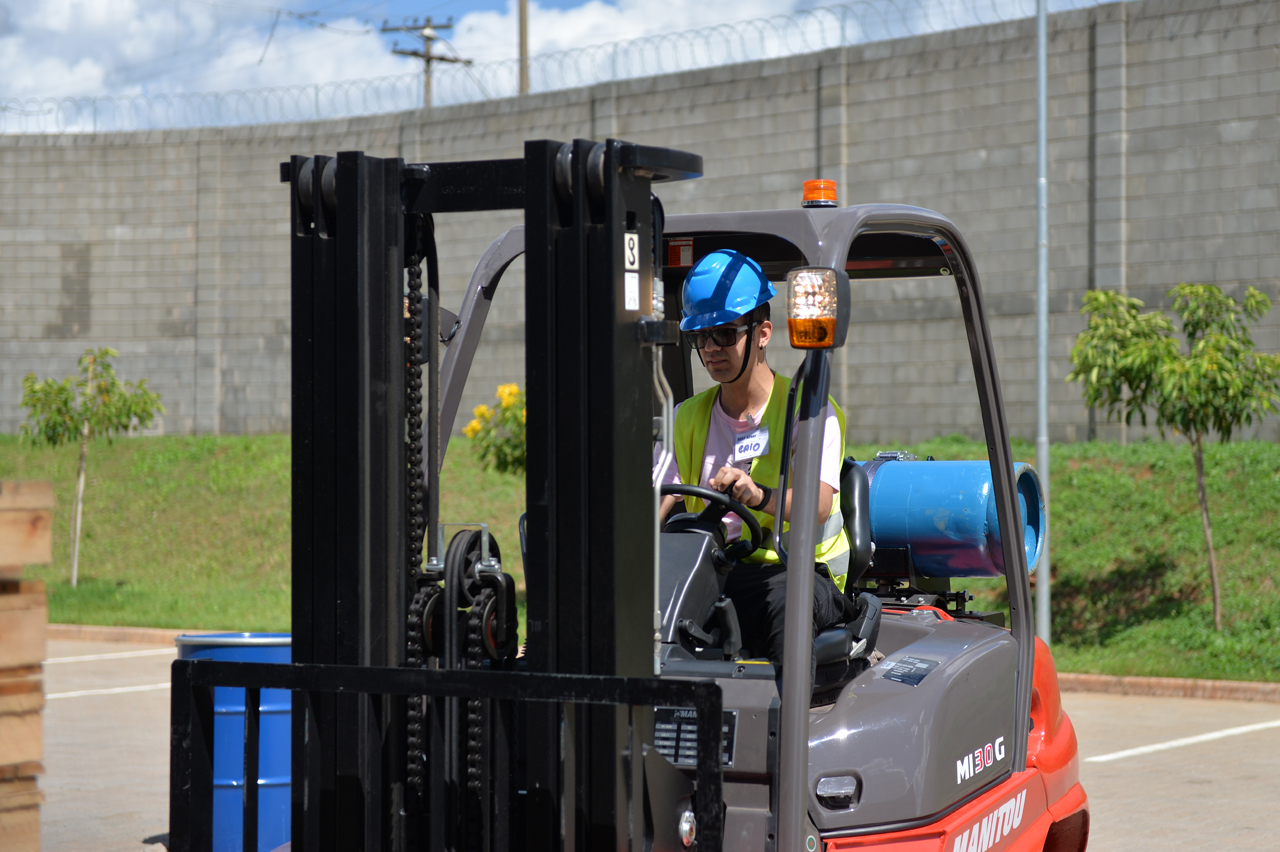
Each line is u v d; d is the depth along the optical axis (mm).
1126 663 10508
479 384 19484
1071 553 12438
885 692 3434
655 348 2764
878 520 4453
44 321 22312
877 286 16672
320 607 2758
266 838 5164
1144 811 6723
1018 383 15781
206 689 2795
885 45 16734
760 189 17688
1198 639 10703
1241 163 14414
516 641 2965
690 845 2842
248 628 13375
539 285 2619
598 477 2598
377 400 2781
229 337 21703
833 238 3244
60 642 13609
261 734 5211
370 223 2770
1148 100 14984
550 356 2613
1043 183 11320
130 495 19250
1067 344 15438
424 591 2861
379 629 2775
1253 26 14289
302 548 2779
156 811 6793
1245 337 11188
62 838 6273
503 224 19391
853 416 16844
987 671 3830
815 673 3359
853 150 17000
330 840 2729
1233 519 12312
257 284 21562
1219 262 14570
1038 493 4641
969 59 16141
